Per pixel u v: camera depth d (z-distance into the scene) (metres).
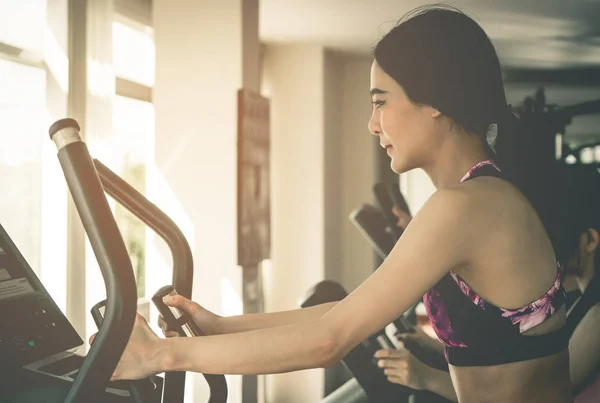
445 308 1.06
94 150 3.09
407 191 7.00
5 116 2.75
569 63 6.95
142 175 3.85
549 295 1.04
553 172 1.78
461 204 0.97
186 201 3.59
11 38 2.77
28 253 2.95
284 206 5.70
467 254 0.98
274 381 5.50
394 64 1.06
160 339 0.92
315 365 0.93
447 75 1.04
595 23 5.24
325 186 5.80
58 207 2.96
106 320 0.83
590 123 7.14
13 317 1.36
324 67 5.77
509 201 1.02
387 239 3.30
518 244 1.00
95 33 3.10
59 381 1.24
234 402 3.52
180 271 1.20
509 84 7.76
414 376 1.88
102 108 3.12
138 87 3.75
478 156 1.08
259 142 3.78
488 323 1.02
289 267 5.68
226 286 3.54
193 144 3.58
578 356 1.82
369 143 6.50
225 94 3.54
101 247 0.82
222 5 3.54
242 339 0.92
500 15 5.01
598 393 1.92
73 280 3.02
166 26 3.62
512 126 1.14
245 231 3.56
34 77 2.92
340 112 6.43
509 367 1.03
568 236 1.81
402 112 1.07
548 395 1.05
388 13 4.71
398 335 2.38
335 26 5.07
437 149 1.07
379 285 0.95
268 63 5.74
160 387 1.13
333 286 2.64
